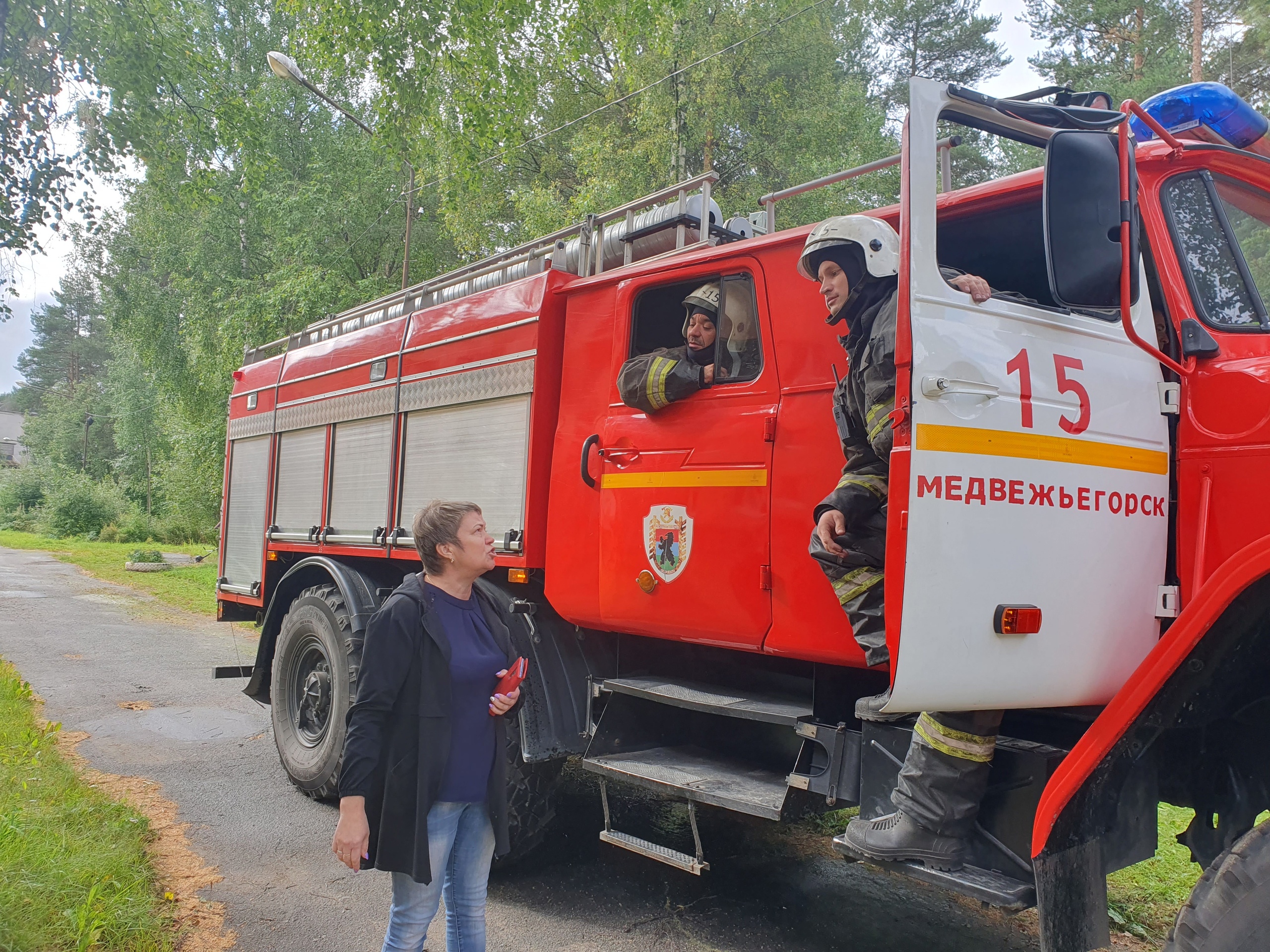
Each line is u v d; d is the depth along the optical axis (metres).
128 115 10.85
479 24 11.52
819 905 3.98
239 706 7.54
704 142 18.69
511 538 4.12
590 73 20.53
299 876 4.12
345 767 2.46
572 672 4.04
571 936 3.65
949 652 2.19
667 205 4.20
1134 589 2.48
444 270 20.89
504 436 4.28
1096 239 2.09
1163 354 2.50
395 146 12.10
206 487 22.44
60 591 16.12
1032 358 2.38
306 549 5.77
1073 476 2.39
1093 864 2.17
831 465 3.00
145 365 22.61
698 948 3.56
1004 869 2.45
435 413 4.76
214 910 3.72
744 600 3.21
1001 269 3.27
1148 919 3.71
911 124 2.30
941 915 3.90
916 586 2.15
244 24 19.45
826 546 2.61
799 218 17.47
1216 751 2.40
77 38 9.88
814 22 18.77
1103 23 19.55
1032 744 2.55
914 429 2.17
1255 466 2.35
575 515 3.91
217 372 19.44
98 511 34.72
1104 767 2.12
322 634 5.04
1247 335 2.55
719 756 3.73
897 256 2.53
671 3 12.52
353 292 17.25
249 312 17.27
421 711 2.51
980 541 2.24
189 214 19.45
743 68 18.36
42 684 8.02
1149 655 2.09
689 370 3.41
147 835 4.43
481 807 2.71
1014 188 2.77
